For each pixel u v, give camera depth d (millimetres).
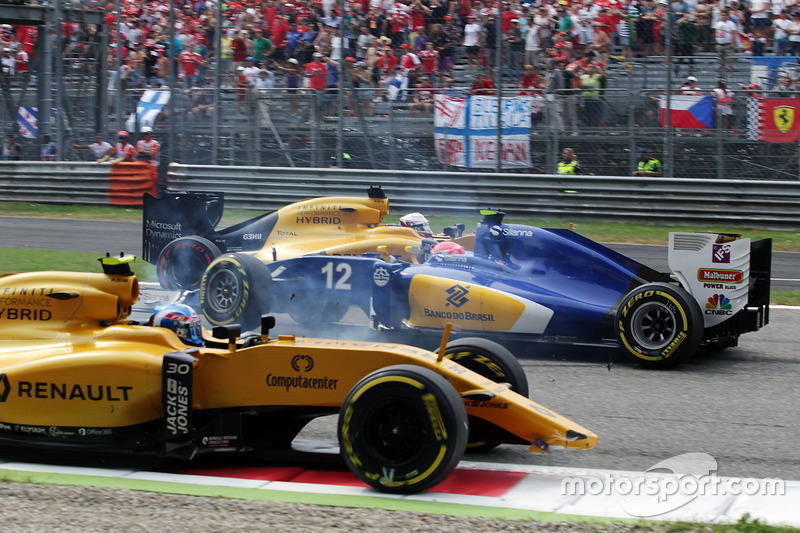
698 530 9883
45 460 12773
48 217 44344
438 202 42938
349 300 21531
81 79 49875
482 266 21047
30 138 50531
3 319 13664
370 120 44250
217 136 46062
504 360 13391
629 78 41000
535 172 42406
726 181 39469
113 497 10680
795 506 11172
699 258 19938
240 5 47656
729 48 39969
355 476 11750
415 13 44250
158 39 50031
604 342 19828
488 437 12312
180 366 11984
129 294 13672
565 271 20750
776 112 39156
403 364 11422
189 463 12672
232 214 45219
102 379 12422
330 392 12031
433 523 9875
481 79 43250
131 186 46969
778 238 38125
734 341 20625
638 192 40656
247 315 20891
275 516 10047
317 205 25484
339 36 46219
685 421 15461
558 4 41969
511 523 9945
